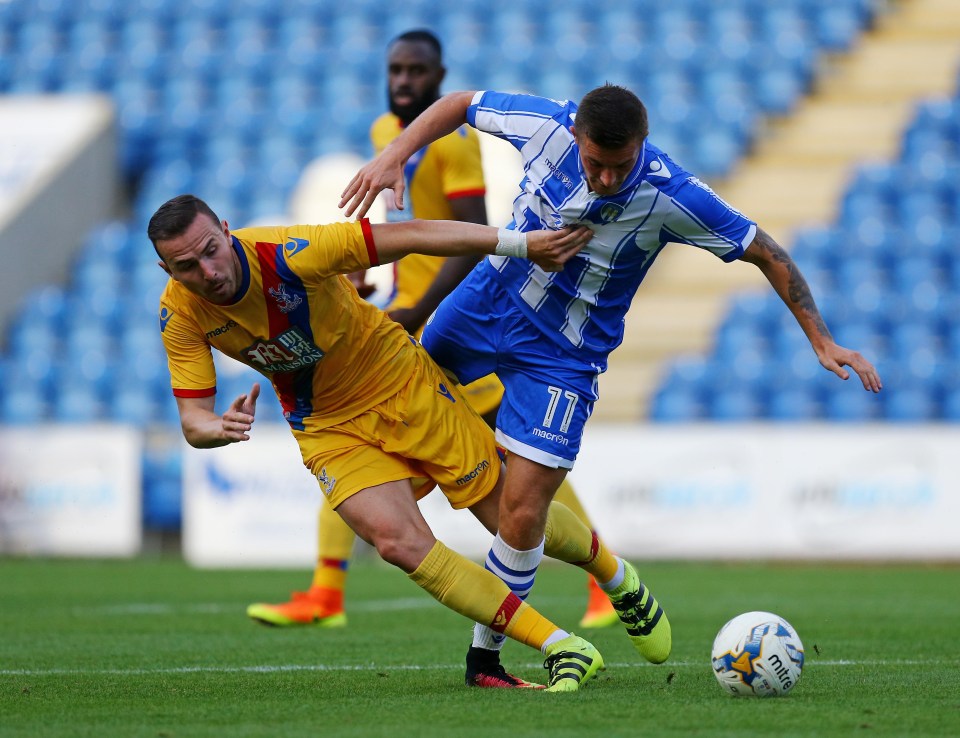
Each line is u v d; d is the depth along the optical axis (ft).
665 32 229.86
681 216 50.47
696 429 139.85
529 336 52.70
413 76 76.02
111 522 152.05
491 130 53.11
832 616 85.97
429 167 74.13
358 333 50.93
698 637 73.82
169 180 215.92
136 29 248.93
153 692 50.72
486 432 53.42
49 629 80.23
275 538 145.07
